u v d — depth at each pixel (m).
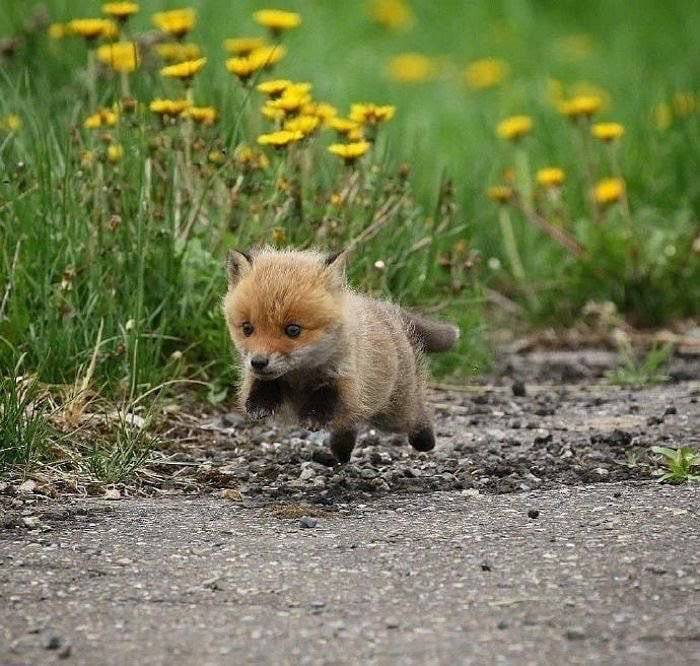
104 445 10.62
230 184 12.80
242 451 11.16
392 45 27.02
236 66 12.60
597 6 29.64
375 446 11.45
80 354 11.59
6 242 12.11
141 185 11.83
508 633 7.04
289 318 9.46
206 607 7.46
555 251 17.83
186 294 12.58
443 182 14.40
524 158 18.03
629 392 13.83
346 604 7.50
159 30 16.97
